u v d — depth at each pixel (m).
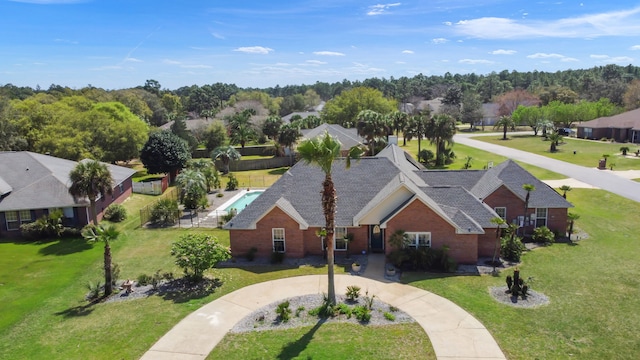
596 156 72.38
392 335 18.98
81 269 29.45
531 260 28.91
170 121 122.44
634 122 90.50
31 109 71.94
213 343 18.70
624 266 27.36
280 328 19.89
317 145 20.16
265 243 30.08
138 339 19.19
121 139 71.50
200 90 174.50
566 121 114.38
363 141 78.44
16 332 20.34
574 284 24.52
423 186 32.09
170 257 31.38
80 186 35.81
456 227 27.81
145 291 24.75
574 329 19.28
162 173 64.38
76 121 70.12
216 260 25.66
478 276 26.06
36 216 38.19
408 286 24.58
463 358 17.14
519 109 120.94
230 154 73.12
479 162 72.12
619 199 44.72
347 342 18.41
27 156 44.88
